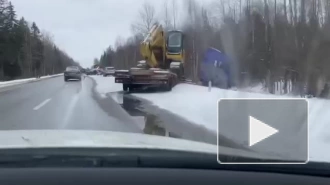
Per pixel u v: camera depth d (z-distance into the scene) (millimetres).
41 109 16312
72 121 12844
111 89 30000
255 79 25734
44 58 126688
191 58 36219
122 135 3150
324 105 13477
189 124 11898
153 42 26703
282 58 22797
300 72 20328
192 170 2096
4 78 82125
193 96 20375
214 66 27812
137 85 25516
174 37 27703
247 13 30422
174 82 26672
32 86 37562
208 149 2629
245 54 27062
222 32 30969
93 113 14898
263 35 26750
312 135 9234
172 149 2424
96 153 2205
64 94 25344
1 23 85312
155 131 10805
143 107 16922
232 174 2092
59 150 2219
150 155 2236
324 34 19828
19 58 91000
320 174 2215
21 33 92062
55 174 1939
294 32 22391
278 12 26828
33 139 2641
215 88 25531
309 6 21656
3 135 2914
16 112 15305
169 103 18047
